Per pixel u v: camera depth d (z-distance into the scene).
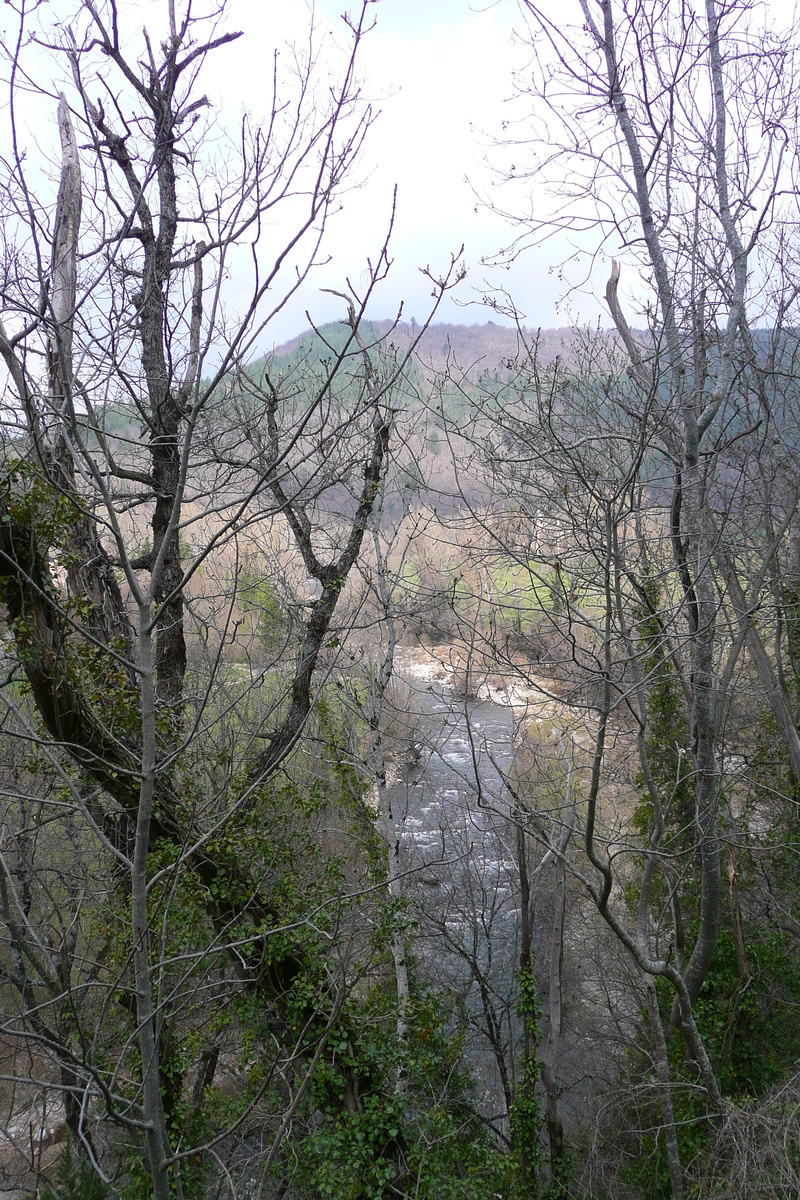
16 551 9.39
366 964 14.21
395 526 17.05
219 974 12.69
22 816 12.13
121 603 13.41
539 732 18.88
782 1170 11.19
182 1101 11.94
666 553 15.91
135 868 6.02
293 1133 12.53
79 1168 8.38
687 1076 15.14
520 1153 15.05
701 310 11.66
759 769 17.88
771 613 16.38
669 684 16.09
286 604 14.45
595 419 13.28
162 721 12.12
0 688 7.74
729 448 14.39
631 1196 15.63
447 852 20.41
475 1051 19.81
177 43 7.80
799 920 16.12
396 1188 12.14
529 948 17.08
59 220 9.65
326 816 18.45
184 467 5.66
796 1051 16.05
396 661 28.02
